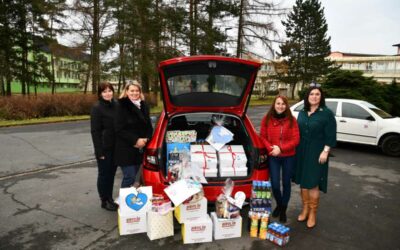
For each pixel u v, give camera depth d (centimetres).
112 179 377
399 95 1297
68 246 291
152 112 1720
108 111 361
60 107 1492
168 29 2192
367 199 434
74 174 529
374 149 804
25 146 760
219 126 394
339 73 1266
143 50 2080
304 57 4038
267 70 4066
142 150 362
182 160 333
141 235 317
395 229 340
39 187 458
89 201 405
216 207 316
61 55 2280
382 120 723
